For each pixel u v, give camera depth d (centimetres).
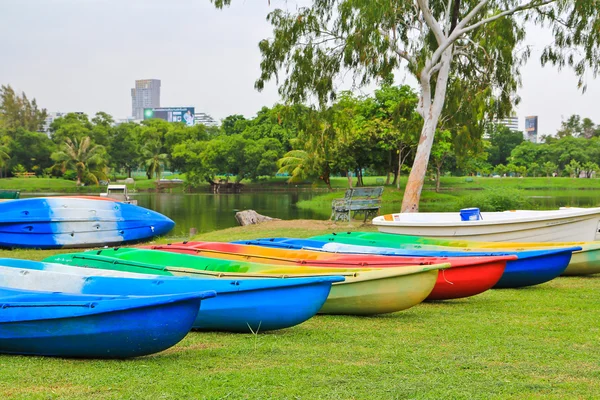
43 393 539
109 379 576
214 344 722
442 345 736
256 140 7550
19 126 9512
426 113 2327
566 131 11881
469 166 6844
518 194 2942
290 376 597
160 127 8850
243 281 752
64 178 7900
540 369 639
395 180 5397
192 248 1127
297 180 6081
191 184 7206
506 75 2544
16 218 1659
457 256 1072
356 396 545
